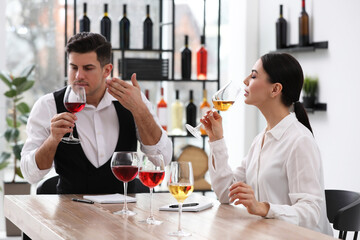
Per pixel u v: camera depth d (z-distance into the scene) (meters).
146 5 6.38
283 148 2.80
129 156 2.52
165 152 3.38
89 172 3.34
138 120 3.20
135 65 5.97
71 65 3.23
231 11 6.61
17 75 6.26
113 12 6.50
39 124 3.33
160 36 6.64
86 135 3.34
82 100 2.88
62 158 3.34
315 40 5.28
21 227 2.66
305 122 2.96
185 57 6.19
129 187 3.41
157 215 2.50
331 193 3.18
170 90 6.66
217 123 3.01
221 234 2.11
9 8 6.21
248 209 2.42
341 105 4.94
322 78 5.20
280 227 2.25
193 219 2.41
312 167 2.65
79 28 5.79
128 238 2.03
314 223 2.55
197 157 6.17
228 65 6.76
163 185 6.04
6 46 6.20
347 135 4.86
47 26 6.34
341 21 4.93
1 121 6.07
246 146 6.33
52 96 3.41
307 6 5.38
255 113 6.36
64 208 2.65
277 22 5.67
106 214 2.50
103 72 3.29
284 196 2.80
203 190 6.19
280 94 2.89
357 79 4.75
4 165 5.77
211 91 6.78
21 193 5.75
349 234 4.77
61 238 2.04
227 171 3.01
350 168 4.83
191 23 6.81
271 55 2.91
